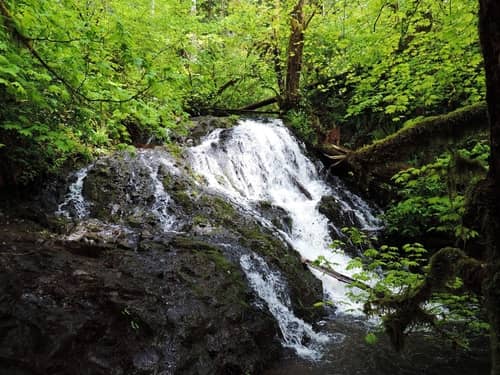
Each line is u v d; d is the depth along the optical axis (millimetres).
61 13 3758
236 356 3783
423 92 6586
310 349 4480
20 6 3252
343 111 10523
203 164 7895
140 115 3980
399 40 6672
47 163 6078
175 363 3377
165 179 6719
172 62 6473
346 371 4008
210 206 6379
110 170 6520
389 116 9469
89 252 4578
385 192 9164
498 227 1626
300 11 9875
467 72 5914
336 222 7758
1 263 3783
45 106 3836
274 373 3930
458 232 2676
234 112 11086
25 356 2967
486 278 1648
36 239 4668
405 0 6301
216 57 10797
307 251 6750
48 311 3314
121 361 3191
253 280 4848
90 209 5840
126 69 4469
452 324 4672
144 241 4980
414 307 2484
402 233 7488
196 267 4500
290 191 8953
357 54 7758
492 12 1451
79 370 3021
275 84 12164
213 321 3877
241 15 10453
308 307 5211
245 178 8414
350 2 8156
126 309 3553
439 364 4113
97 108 3895
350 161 2756
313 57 10820
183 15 9102
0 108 4461
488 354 4258
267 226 6480
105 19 6074
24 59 3422
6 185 5637
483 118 2279
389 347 4496
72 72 3436
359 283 3588
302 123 10555
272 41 10898
